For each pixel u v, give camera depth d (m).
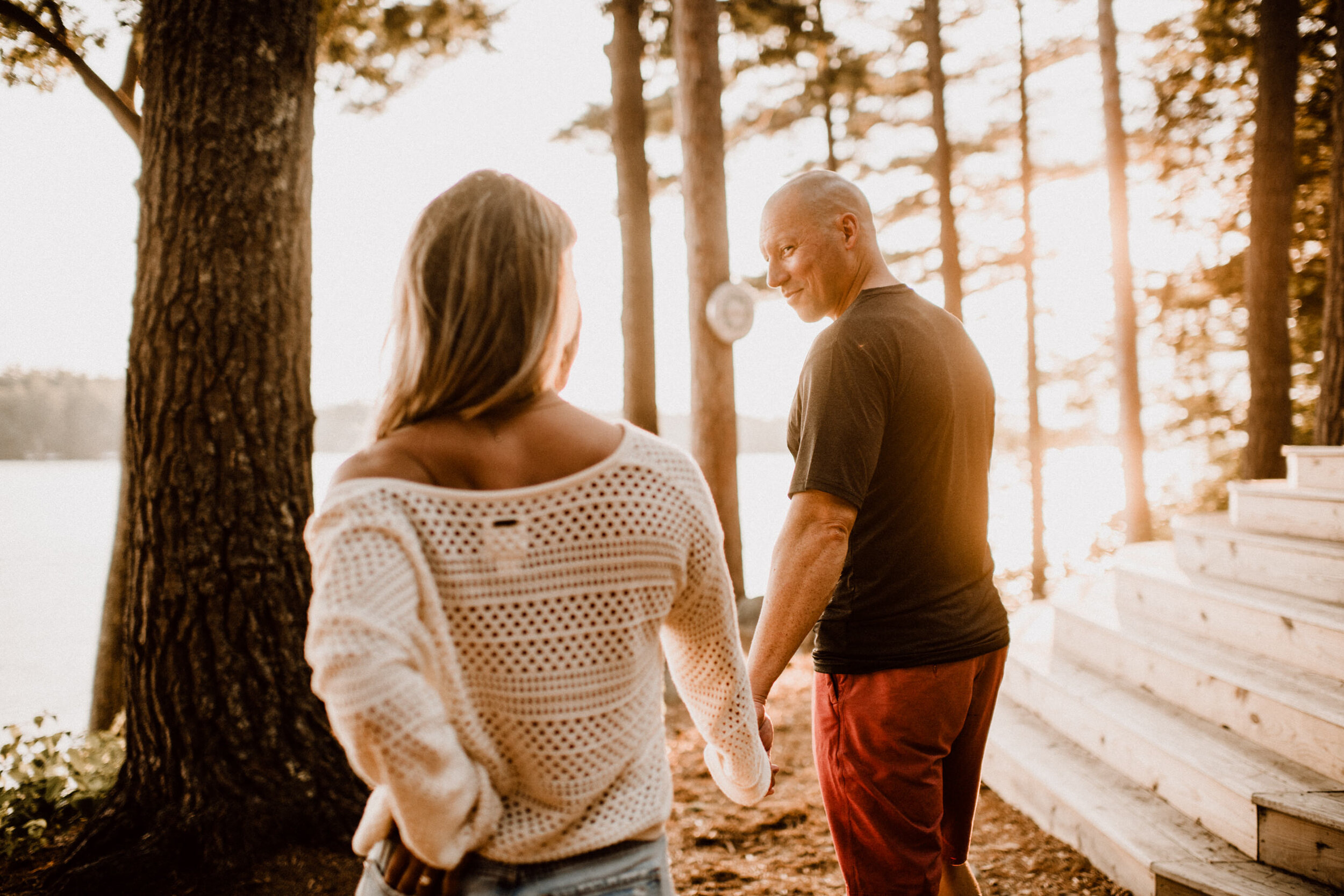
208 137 2.87
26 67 4.99
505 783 0.94
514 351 0.96
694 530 1.01
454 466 0.92
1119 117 11.09
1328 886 2.18
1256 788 2.35
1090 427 15.21
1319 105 9.66
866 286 1.89
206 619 2.80
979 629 1.74
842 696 1.73
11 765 3.38
